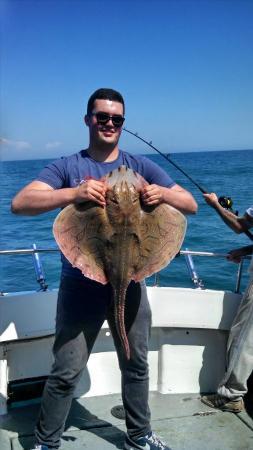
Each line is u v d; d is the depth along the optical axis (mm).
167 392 3777
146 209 2574
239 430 3270
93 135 2734
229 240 12570
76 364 2707
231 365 3385
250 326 3295
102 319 2740
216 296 3627
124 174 2568
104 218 2529
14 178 41688
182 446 3078
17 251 3508
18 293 3402
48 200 2500
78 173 2736
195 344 3754
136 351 2777
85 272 2520
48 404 2756
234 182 27859
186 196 2738
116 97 2682
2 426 3252
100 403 3584
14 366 3510
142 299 2775
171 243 2584
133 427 2900
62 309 2715
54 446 2807
